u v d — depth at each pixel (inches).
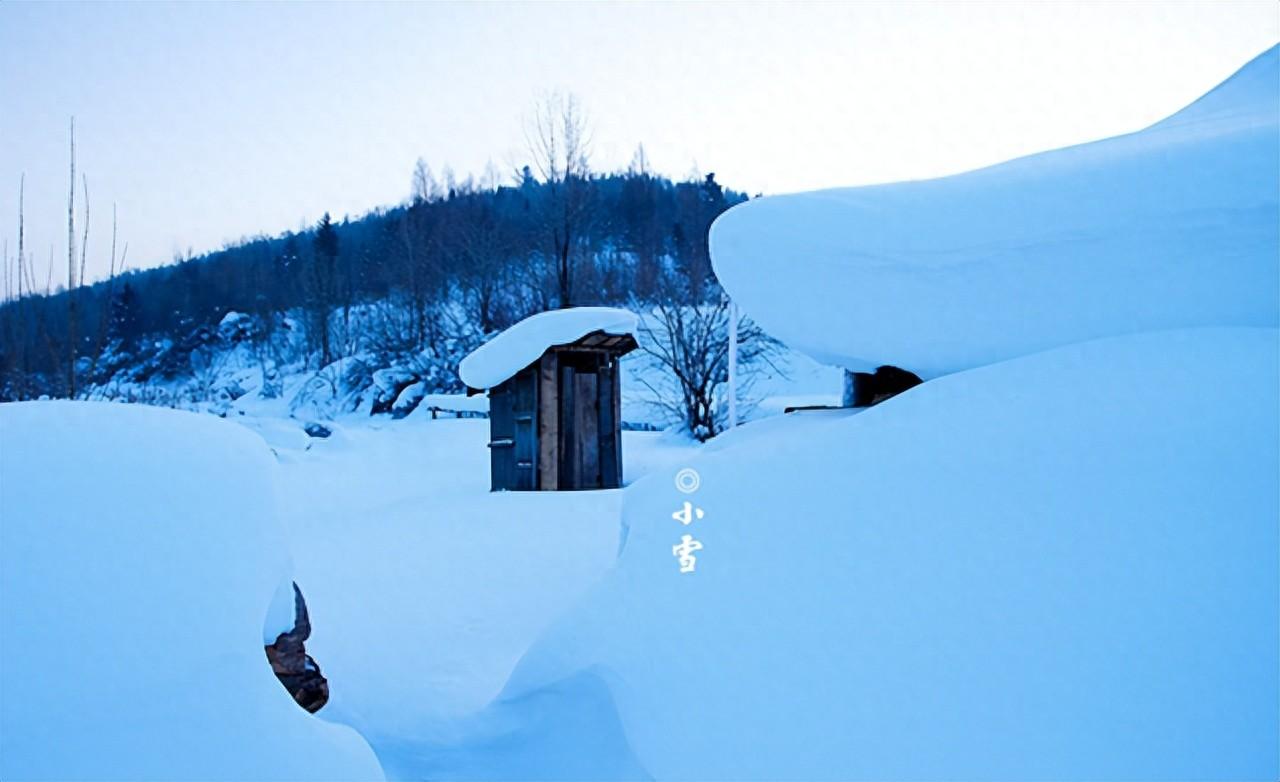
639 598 117.2
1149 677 80.3
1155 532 88.9
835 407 166.9
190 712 67.4
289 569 107.7
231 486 89.7
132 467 83.9
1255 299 106.2
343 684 154.7
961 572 95.0
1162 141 121.5
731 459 128.6
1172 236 109.4
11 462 78.0
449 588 225.6
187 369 1381.6
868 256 128.6
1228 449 92.4
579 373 448.5
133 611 70.3
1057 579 89.8
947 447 107.3
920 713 87.3
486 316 1135.0
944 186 130.2
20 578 68.2
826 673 94.7
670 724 100.3
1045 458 100.1
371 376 1119.6
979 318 121.4
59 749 60.7
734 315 203.8
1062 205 117.0
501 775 114.3
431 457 617.3
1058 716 81.4
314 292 1405.0
